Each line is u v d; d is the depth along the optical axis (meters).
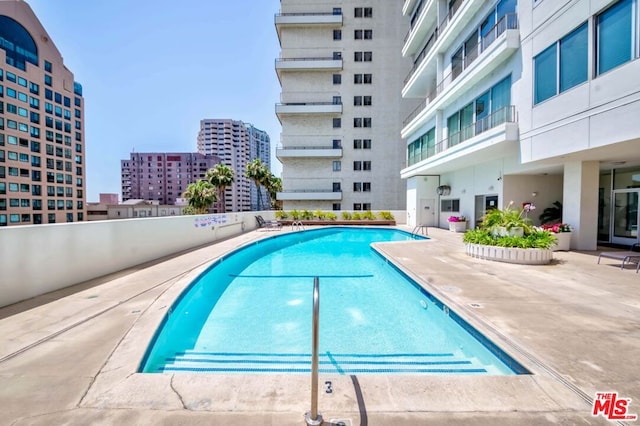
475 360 3.59
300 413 2.11
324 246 12.95
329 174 31.20
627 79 5.94
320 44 30.86
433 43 16.58
